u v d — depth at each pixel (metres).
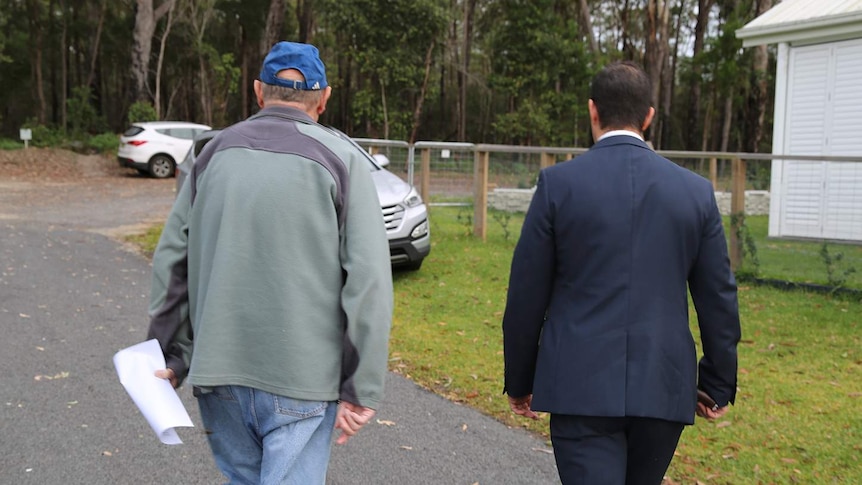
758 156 8.05
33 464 3.54
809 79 10.97
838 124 10.70
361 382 2.09
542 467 3.74
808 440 4.10
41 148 24.84
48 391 4.51
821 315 6.70
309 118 2.25
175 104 51.47
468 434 4.14
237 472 2.23
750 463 3.81
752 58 31.64
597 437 2.14
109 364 5.07
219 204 2.11
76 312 6.40
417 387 4.91
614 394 2.08
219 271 2.07
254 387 2.07
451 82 48.00
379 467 3.67
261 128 2.18
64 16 40.16
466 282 7.99
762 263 8.30
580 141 36.75
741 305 7.11
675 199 2.17
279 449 2.07
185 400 4.52
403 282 7.96
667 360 2.12
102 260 8.83
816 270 7.96
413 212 7.90
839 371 5.29
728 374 2.27
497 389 4.86
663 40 29.02
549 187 2.24
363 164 2.23
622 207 2.16
